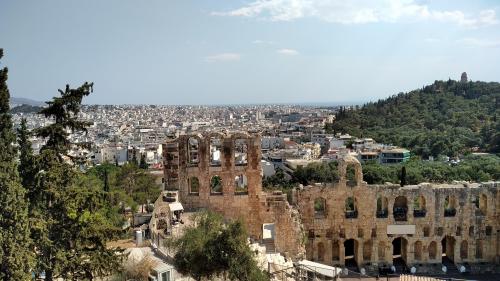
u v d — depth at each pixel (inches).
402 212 3905.0
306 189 3720.5
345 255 4067.4
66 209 1702.8
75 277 1785.2
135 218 3604.8
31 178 1728.6
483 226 3823.8
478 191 3809.1
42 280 1800.0
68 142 1855.3
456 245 3814.0
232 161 3312.0
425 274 3668.8
